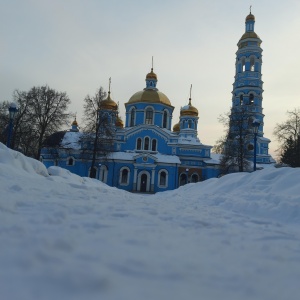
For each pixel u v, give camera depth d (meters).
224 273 3.17
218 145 41.41
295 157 38.97
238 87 52.91
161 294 2.54
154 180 50.19
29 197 7.08
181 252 3.78
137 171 50.06
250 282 2.99
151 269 3.07
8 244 3.40
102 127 39.91
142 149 52.97
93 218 5.45
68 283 2.53
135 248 3.75
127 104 57.69
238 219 7.22
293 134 40.16
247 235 5.25
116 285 2.60
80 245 3.64
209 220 6.45
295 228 7.01
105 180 50.31
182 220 6.17
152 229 4.95
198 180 53.12
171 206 8.76
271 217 8.33
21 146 39.81
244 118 39.75
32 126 37.75
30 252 3.14
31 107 37.75
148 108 56.19
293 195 10.01
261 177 13.36
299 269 3.55
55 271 2.73
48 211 5.65
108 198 8.95
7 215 4.89
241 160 38.16
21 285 2.45
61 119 38.16
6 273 2.66
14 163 12.71
